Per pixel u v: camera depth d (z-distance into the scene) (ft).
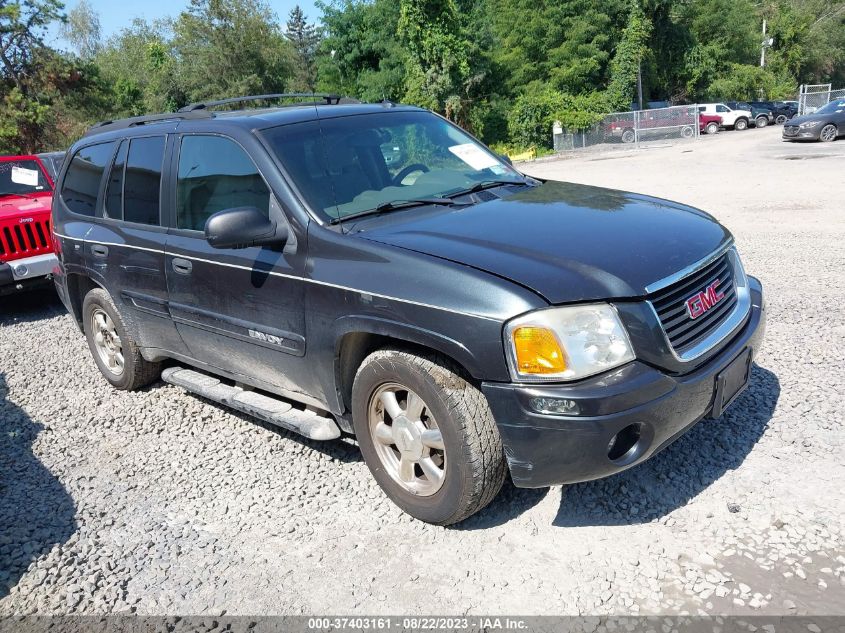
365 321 10.26
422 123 14.57
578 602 8.84
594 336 8.87
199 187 13.41
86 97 120.37
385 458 11.09
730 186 44.06
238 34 148.56
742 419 12.98
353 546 10.46
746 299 11.46
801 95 124.67
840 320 17.94
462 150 14.37
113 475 13.42
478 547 10.15
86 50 230.48
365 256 10.44
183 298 13.78
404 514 11.14
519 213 11.41
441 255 9.89
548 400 8.80
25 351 22.39
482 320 9.07
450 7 104.63
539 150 113.29
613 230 10.57
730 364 10.16
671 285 9.60
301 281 11.17
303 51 216.13
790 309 19.20
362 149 12.92
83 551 10.93
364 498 11.74
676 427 9.50
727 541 9.70
